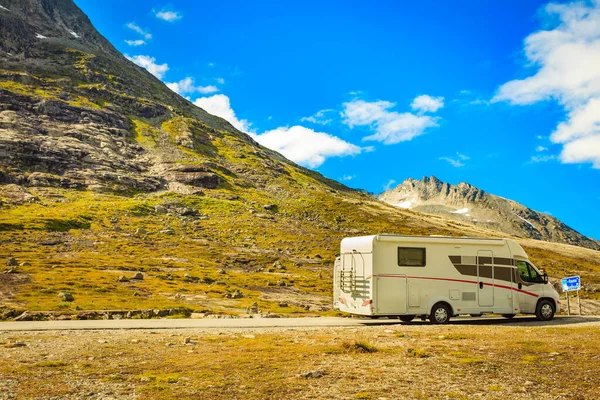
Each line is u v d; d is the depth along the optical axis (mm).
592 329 25516
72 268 60344
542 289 32812
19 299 37125
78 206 129125
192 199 158750
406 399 11398
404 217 189500
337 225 157750
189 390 12195
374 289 29109
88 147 179375
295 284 66625
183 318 34000
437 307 30141
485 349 18266
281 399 11438
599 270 146875
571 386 12586
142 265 71625
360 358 16547
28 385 12656
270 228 136875
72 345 19594
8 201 122938
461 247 31047
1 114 177625
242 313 38250
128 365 15367
